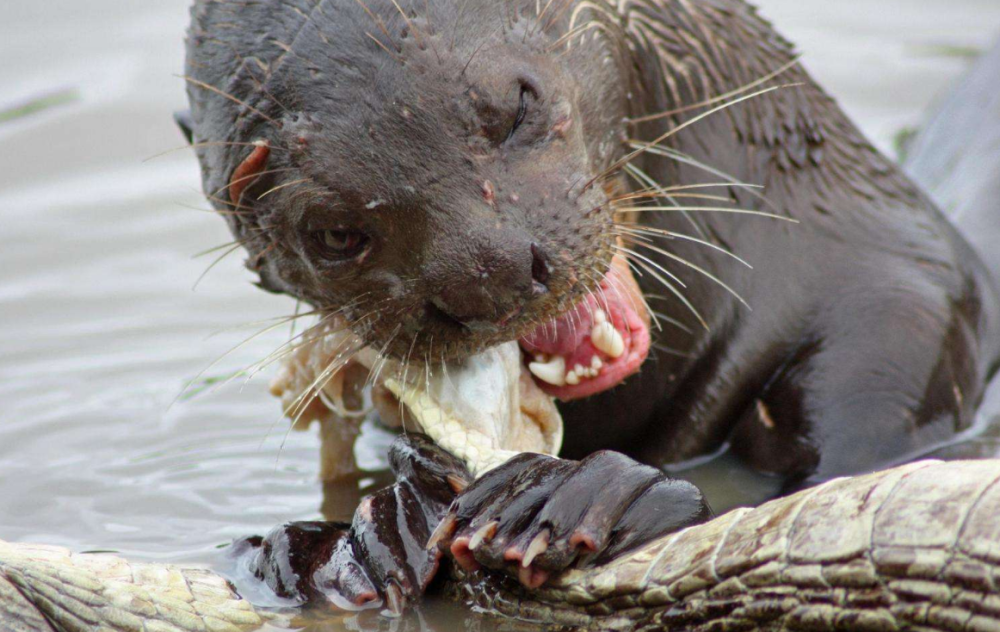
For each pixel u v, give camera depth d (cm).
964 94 2295
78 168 2419
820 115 1714
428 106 1135
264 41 1195
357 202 1140
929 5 2944
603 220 1198
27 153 2445
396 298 1159
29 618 1011
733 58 1620
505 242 1112
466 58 1155
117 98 2594
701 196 1401
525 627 1049
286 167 1176
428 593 1121
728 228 1571
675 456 1549
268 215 1221
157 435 1642
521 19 1221
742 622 922
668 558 964
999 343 1720
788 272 1591
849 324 1562
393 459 1173
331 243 1180
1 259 2139
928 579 841
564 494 1001
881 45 2762
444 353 1166
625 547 998
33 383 1795
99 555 1111
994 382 1673
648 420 1556
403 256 1145
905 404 1501
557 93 1209
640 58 1482
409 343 1176
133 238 2214
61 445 1623
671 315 1523
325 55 1160
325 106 1152
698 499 1017
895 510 868
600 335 1215
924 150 2262
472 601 1088
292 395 1391
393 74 1141
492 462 1103
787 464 1505
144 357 1866
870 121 2461
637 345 1262
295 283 1275
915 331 1546
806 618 889
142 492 1480
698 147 1563
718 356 1557
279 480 1505
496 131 1155
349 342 1277
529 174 1158
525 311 1130
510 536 1008
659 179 1514
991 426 1567
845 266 1609
